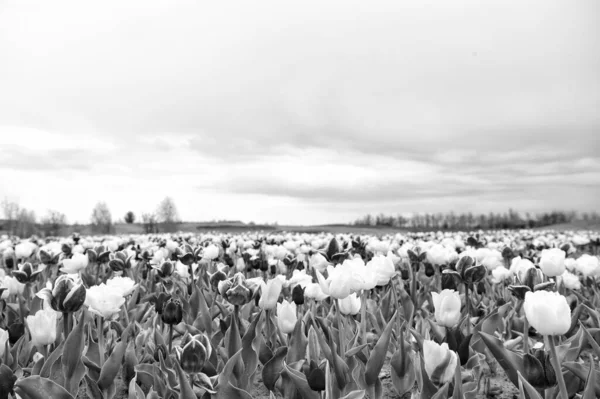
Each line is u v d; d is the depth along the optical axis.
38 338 3.62
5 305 6.35
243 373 3.77
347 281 3.46
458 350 3.48
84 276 6.81
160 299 4.72
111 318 4.34
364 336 4.32
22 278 5.30
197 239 19.12
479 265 4.66
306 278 5.10
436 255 6.80
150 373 3.92
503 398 4.30
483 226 88.12
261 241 13.55
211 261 9.66
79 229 65.69
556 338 5.16
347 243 8.95
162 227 67.56
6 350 4.01
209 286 7.38
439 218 80.25
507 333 5.72
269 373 3.70
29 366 4.54
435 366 2.99
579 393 3.60
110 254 7.82
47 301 3.63
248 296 4.05
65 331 3.61
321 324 4.18
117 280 4.93
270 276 8.33
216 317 6.15
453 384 3.40
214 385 3.34
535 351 2.80
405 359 4.05
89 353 4.03
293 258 8.81
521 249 14.24
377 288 7.29
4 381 3.12
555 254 5.20
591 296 8.06
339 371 3.32
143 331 4.88
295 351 3.93
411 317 5.48
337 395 3.41
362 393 3.12
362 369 4.04
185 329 5.51
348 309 4.12
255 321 3.86
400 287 7.51
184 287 7.82
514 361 3.18
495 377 4.87
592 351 5.21
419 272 9.29
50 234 57.31
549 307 2.68
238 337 3.92
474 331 4.87
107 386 3.68
